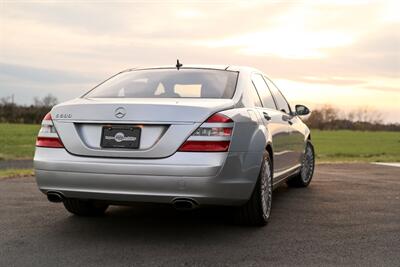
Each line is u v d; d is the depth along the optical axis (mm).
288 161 6141
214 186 3994
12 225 4836
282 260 3770
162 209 5672
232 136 4121
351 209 5746
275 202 6195
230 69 5164
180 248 4082
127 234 4535
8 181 8016
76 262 3703
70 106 4320
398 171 10055
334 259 3801
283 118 5871
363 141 43469
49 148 4316
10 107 54500
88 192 4180
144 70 5254
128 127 4133
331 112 62031
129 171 4035
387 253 3963
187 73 5008
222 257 3840
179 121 4039
